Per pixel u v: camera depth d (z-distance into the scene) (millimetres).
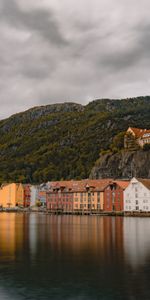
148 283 38375
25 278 40656
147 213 187375
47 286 37750
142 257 51469
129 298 34031
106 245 63344
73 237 75562
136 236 77375
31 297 34625
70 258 51125
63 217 177750
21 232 86812
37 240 70250
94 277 40812
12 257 52031
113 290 36219
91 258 50938
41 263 47906
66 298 34281
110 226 107750
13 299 34219
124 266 45781
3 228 99750
